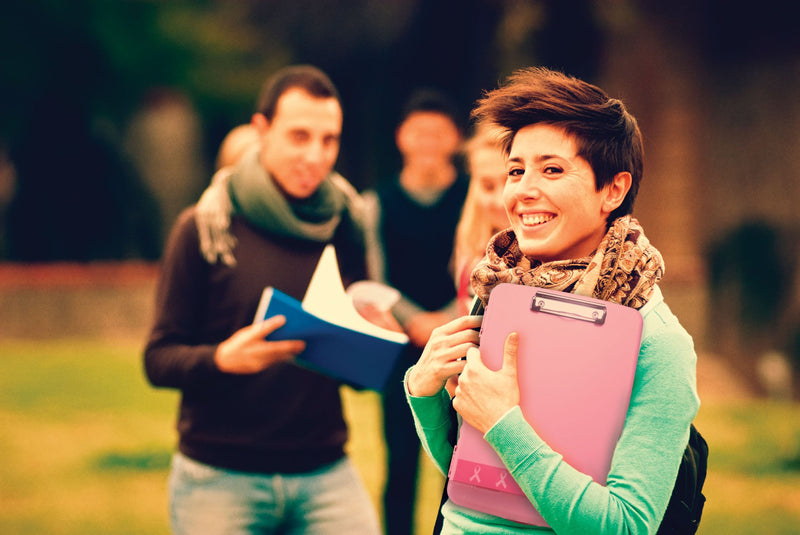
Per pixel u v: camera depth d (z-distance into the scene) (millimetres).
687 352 4055
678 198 33969
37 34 44156
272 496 6848
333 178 7777
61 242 47750
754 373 30484
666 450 3885
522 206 4211
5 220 46688
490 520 4180
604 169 4164
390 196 10039
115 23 45000
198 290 7113
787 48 33906
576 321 4070
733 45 34812
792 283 32594
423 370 4480
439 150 10055
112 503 14109
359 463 15930
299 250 7277
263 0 46219
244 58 47938
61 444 18172
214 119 51031
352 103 48250
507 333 4137
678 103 34156
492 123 4293
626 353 3990
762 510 13969
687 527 4211
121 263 48750
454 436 4691
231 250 7133
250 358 6348
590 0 33062
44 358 28109
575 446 3965
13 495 14555
